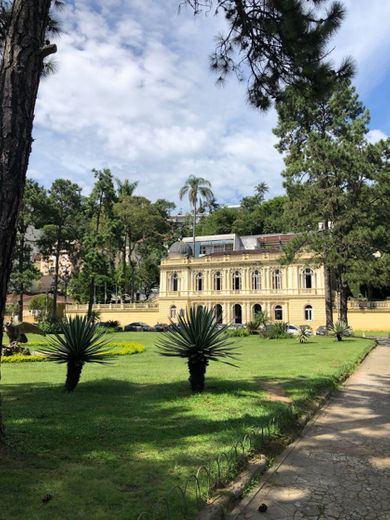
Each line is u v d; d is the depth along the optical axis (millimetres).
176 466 4781
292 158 36031
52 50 5562
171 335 9594
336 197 31344
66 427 6367
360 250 31734
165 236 71625
